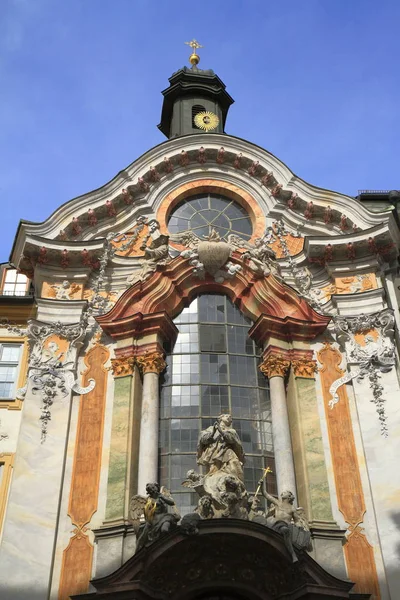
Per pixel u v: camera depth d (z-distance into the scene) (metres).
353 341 18.80
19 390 18.12
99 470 16.70
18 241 20.36
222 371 18.83
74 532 15.81
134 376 18.02
